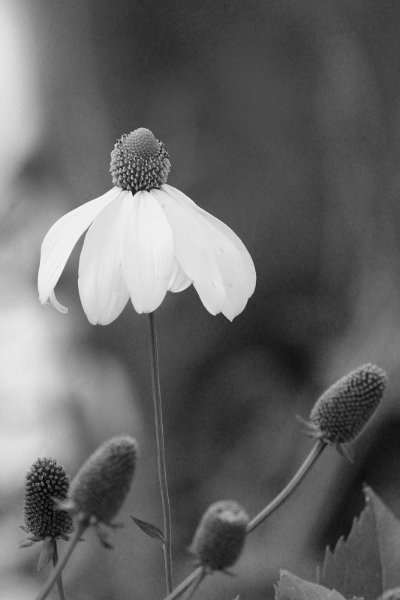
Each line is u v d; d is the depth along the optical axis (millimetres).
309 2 2893
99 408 2598
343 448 898
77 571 2328
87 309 903
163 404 2848
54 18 2781
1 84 2752
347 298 2852
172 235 918
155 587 2449
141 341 2801
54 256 924
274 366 2918
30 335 2555
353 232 2893
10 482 2318
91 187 2801
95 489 829
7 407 2461
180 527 2701
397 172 2873
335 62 2936
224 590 2334
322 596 875
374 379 895
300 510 2613
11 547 2148
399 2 2873
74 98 2805
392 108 2906
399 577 918
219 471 2805
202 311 2930
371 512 924
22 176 2725
